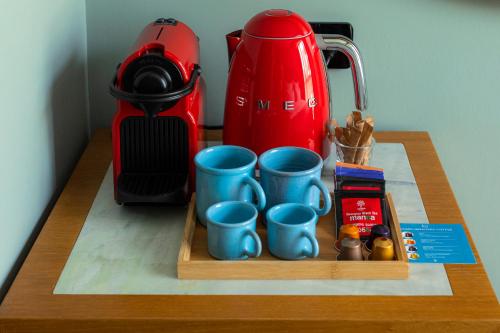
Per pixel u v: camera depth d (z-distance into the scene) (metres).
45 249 1.04
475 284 0.97
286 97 1.14
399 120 1.47
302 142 1.17
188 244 1.01
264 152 1.10
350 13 1.38
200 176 1.05
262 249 1.03
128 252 1.03
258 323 0.90
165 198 1.08
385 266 0.97
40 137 1.12
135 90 1.05
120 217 1.13
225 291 0.95
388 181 1.24
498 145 1.49
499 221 1.56
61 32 1.23
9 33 0.96
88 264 1.00
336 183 1.10
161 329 0.90
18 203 1.02
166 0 1.38
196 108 1.15
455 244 1.06
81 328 0.90
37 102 1.10
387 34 1.40
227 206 1.01
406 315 0.90
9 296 0.93
